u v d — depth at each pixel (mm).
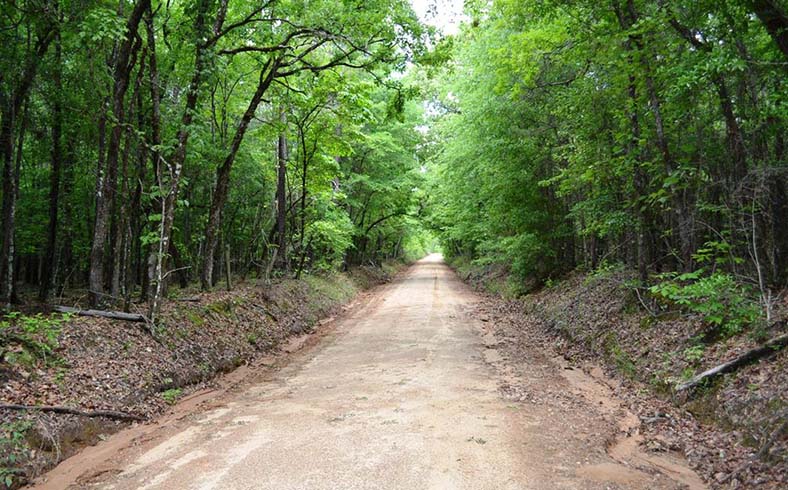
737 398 6039
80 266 17609
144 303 11820
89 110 11234
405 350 11844
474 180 21391
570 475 4863
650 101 10031
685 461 5352
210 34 11703
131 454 5805
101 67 10625
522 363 10391
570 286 16625
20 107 10836
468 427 6277
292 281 19750
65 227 15102
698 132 9672
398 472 4918
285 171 20672
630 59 9875
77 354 7852
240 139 14125
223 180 14609
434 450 5496
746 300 7641
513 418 6641
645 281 10977
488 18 16047
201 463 5367
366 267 38844
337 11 13023
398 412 6949
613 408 7258
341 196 22656
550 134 16922
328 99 18078
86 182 14430
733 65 6887
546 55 12930
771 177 7789
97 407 6898
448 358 10805
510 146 16938
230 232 20500
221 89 16625
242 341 12141
